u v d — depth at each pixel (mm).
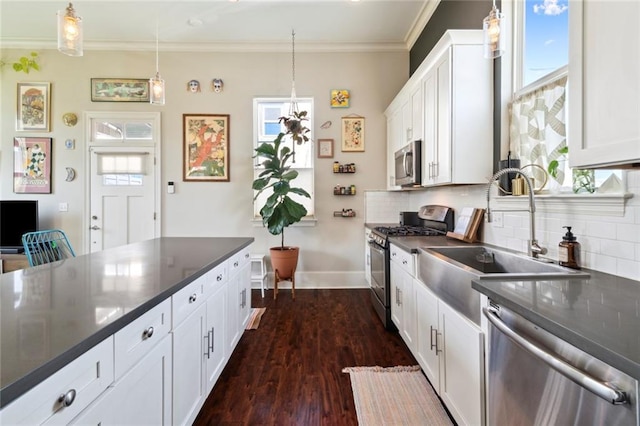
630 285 1172
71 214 4148
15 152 4121
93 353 807
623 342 703
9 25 3723
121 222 4184
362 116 4238
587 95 993
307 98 4211
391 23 3680
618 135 891
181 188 4215
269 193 4277
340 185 4242
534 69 2010
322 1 3275
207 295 1688
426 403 1832
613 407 682
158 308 1159
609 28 912
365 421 1686
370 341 2629
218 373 1870
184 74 4180
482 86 2246
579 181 1540
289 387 1991
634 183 1253
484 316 1266
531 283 1204
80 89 4141
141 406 1042
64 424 709
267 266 4250
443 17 3092
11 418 588
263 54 4195
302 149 4312
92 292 1162
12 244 3850
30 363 652
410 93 3176
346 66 4219
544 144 1843
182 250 2135
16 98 4109
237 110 4207
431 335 1833
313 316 3205
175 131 4191
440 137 2430
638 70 830
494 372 1149
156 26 3734
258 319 3121
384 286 2840
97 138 4188
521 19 2109
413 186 3037
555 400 850
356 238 4262
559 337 814
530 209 1688
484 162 2254
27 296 1109
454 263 1602
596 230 1421
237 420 1695
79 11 3428
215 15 3512
